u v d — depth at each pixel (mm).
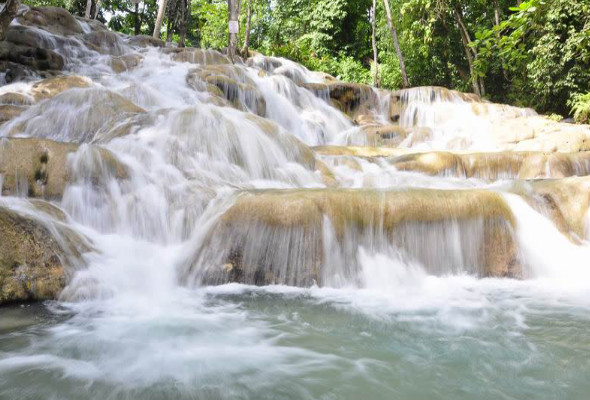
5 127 7688
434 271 4891
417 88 16484
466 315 3744
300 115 13742
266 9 31641
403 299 4207
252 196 4965
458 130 12992
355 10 29875
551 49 14672
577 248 5238
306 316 3695
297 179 7410
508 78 20312
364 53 30375
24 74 11281
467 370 2686
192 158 6633
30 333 3232
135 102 9508
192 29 37062
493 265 4977
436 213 4895
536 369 2684
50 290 3900
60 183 5160
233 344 3084
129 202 5320
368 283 4629
